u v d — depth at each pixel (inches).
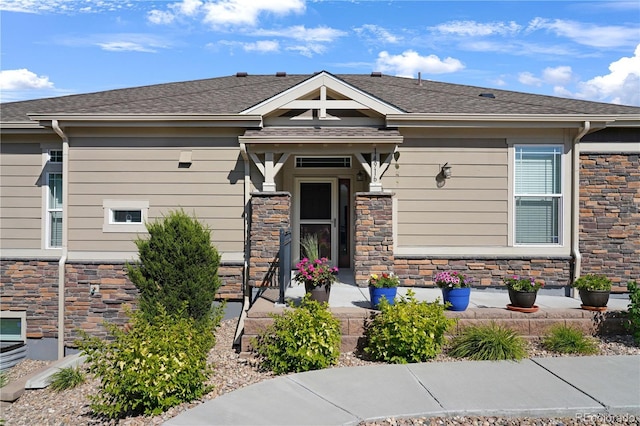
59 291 368.5
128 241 372.2
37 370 315.6
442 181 373.7
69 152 372.8
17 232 392.8
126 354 195.2
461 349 248.5
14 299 388.2
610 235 381.7
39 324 385.1
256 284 350.3
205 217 372.8
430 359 246.2
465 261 371.9
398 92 458.3
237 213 371.9
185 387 199.9
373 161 359.6
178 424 168.4
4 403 260.4
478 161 373.4
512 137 371.6
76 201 372.8
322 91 362.0
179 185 373.4
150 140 373.7
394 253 372.2
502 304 313.9
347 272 423.8
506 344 243.1
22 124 378.9
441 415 175.3
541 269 370.6
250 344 268.2
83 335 228.2
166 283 312.0
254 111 359.9
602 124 357.1
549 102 450.0
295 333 232.1
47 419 223.9
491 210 373.4
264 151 357.7
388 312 249.9
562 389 197.2
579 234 382.0
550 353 254.4
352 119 375.9
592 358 240.2
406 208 374.3
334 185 436.8
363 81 537.0
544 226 376.5
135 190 373.4
